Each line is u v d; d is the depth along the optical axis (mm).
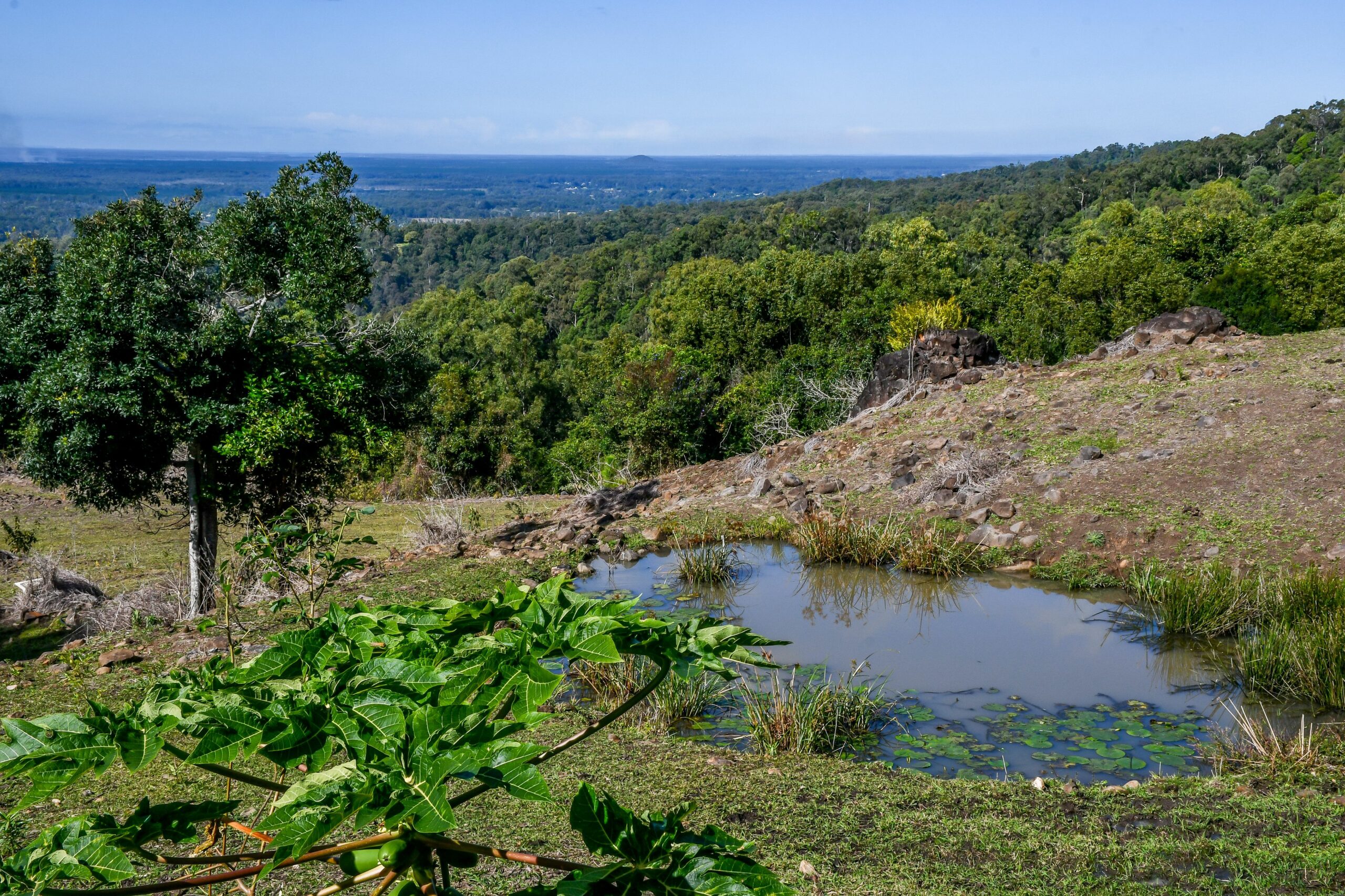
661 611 9203
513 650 1462
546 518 14016
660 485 15164
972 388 15500
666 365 23141
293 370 9672
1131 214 72438
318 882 3705
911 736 6184
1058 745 6020
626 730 6117
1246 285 23875
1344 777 5219
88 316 8625
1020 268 37062
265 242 10000
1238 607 8219
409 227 175250
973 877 4094
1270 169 115125
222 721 1355
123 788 4895
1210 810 4777
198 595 9727
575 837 4312
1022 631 8445
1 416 9125
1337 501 9820
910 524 11359
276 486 10227
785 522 11867
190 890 3018
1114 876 4117
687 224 162750
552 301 94188
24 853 1423
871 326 30875
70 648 7910
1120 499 10867
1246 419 12031
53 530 15227
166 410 8969
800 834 4562
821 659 7770
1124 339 16344
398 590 9344
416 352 11023
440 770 1271
